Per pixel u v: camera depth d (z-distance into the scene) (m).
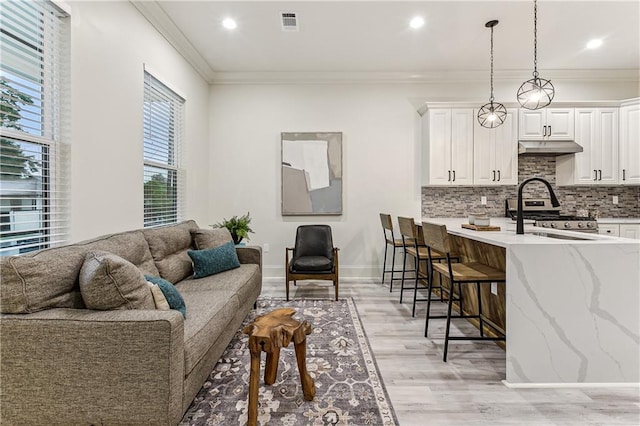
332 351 2.49
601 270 2.06
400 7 3.06
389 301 3.73
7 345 1.39
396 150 4.73
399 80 4.67
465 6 3.04
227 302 2.27
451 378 2.12
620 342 2.06
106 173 2.44
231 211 4.74
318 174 4.69
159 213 3.40
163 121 3.44
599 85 4.65
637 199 4.66
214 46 3.83
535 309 2.06
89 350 1.40
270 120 4.72
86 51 2.23
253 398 1.64
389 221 4.02
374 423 1.69
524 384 2.05
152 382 1.40
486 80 4.64
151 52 3.09
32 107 1.90
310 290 4.21
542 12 3.13
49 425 1.42
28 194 1.89
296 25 3.38
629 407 1.83
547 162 4.71
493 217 4.73
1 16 1.72
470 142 4.39
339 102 4.73
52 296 1.51
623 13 3.13
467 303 3.16
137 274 1.65
